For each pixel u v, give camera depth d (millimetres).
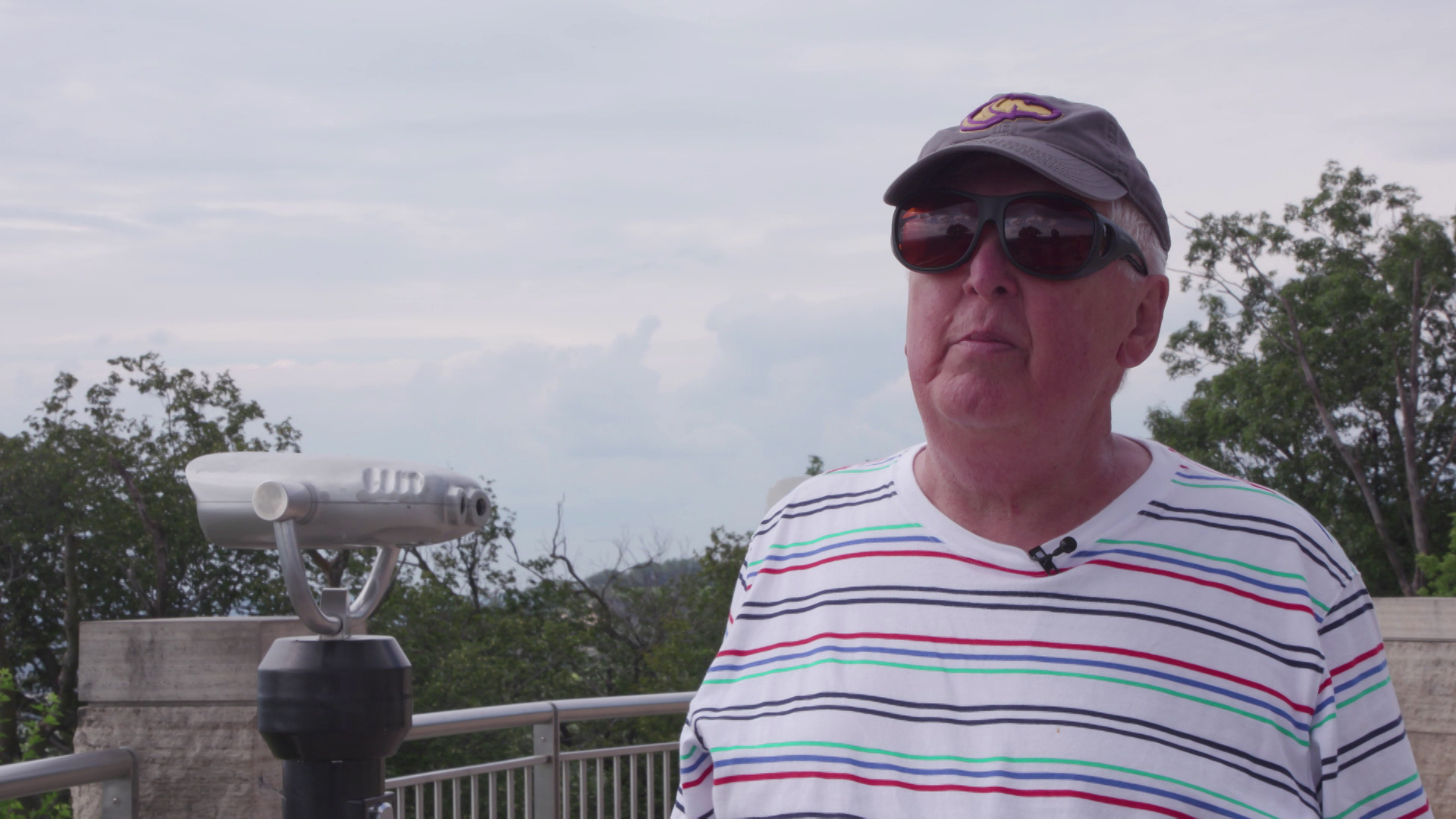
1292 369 28188
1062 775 1158
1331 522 28672
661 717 15539
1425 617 4379
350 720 2285
